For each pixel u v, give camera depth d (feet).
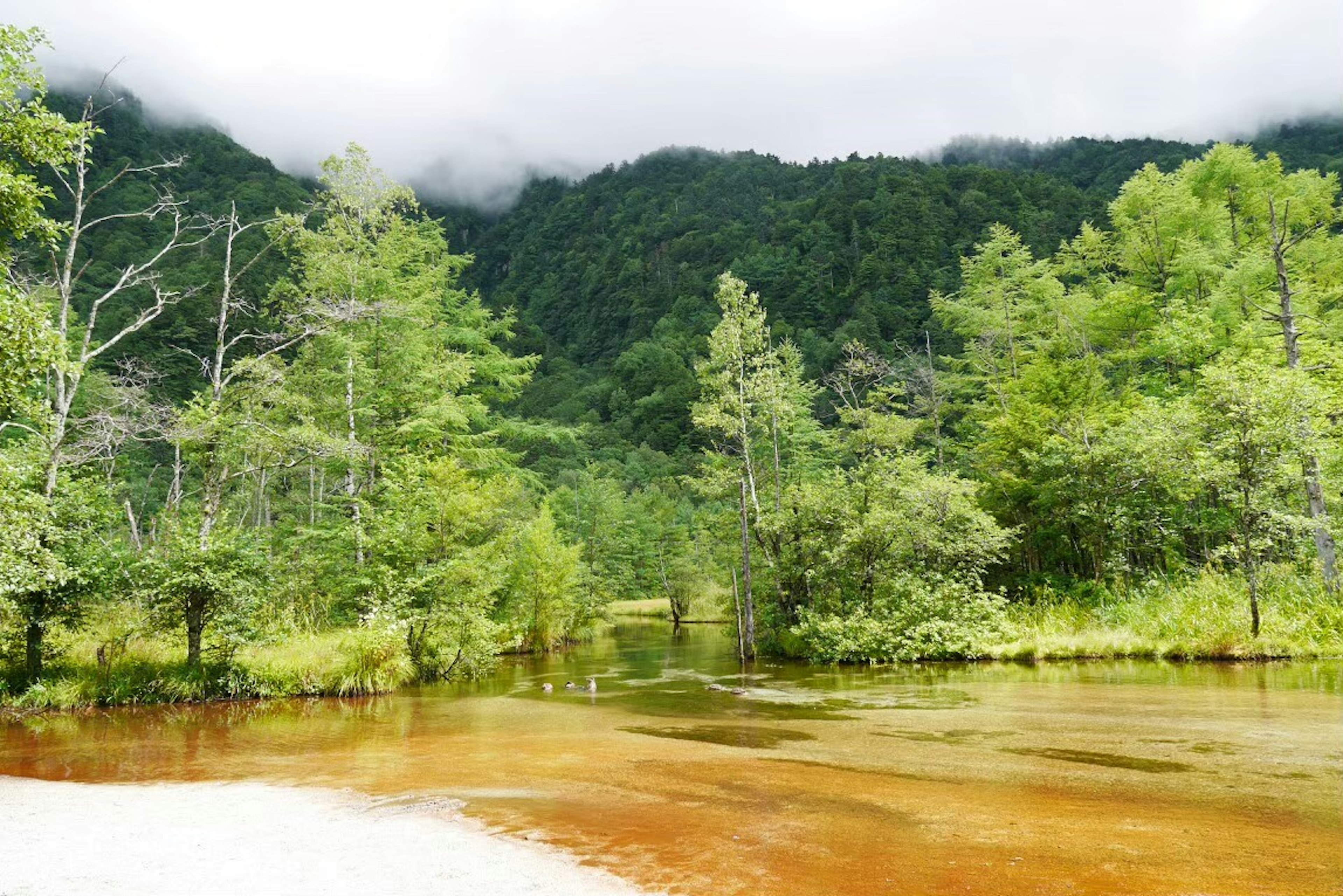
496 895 15.12
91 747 32.27
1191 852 17.26
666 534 161.17
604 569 140.15
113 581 44.32
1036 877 15.83
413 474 64.18
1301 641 52.54
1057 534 80.38
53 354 34.45
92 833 19.71
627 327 555.28
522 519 107.55
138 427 55.11
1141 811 20.62
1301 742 28.94
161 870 16.83
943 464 99.25
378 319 78.89
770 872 16.35
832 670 62.18
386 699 48.11
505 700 47.50
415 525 60.95
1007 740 30.60
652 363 403.34
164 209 64.03
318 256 77.97
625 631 132.16
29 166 47.11
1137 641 57.77
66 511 44.14
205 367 67.77
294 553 68.23
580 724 37.60
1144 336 103.76
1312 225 107.96
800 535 79.30
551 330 646.33
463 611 60.23
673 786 24.43
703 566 161.89
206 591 46.68
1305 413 56.29
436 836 19.21
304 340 80.94
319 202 78.54
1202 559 72.64
